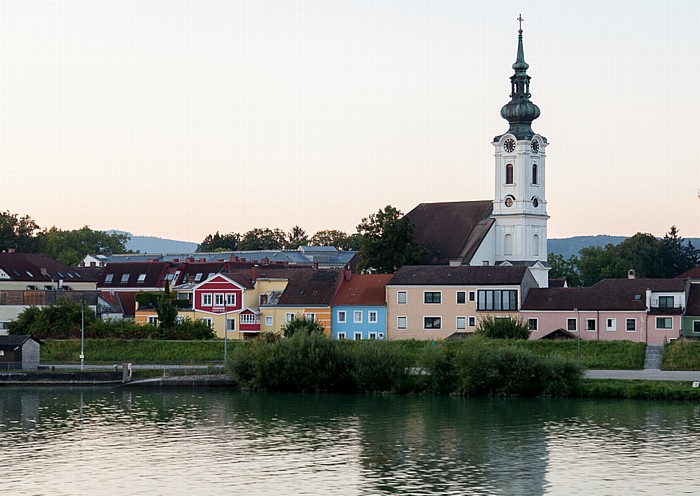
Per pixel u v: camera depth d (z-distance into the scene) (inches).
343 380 6451.8
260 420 5590.6
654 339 7465.6
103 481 4439.0
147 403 6146.7
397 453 4864.7
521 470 4576.8
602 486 4355.3
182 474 4542.3
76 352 7632.9
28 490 4318.4
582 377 6225.4
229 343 7588.6
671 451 4862.2
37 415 5792.3
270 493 4269.2
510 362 6181.1
